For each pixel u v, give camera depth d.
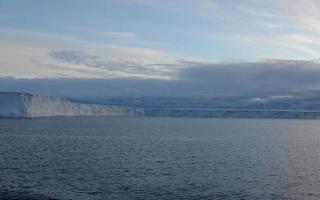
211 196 48.69
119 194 48.84
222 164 73.25
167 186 53.38
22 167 65.62
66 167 66.75
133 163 72.44
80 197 47.22
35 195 47.53
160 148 99.38
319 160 81.50
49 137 130.50
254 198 48.19
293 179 59.53
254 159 81.12
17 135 135.75
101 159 77.31
